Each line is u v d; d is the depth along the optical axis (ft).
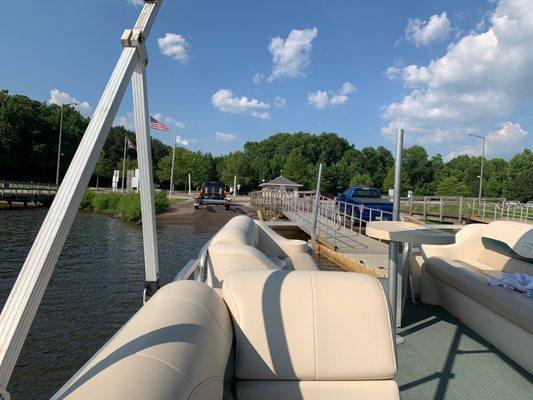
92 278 27.84
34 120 187.32
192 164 215.10
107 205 81.30
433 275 14.08
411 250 15.06
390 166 280.92
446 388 8.80
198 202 82.17
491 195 235.81
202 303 4.84
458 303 12.80
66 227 3.33
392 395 5.36
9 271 29.96
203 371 3.63
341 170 253.24
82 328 19.19
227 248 9.23
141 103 6.34
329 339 5.40
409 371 9.59
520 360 9.70
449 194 219.20
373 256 26.40
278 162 266.16
